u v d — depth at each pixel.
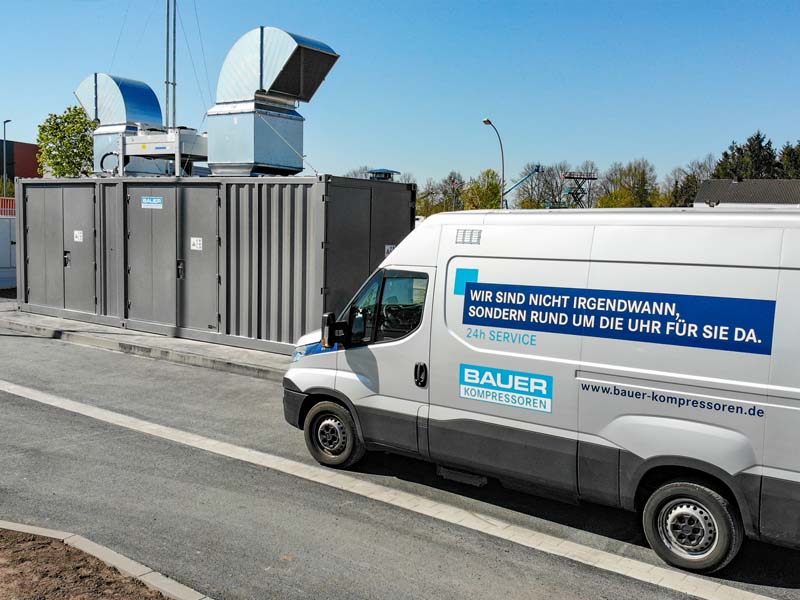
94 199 14.14
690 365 4.52
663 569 4.75
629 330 4.76
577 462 5.04
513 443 5.34
